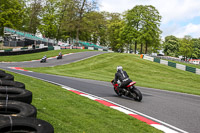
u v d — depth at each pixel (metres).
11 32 52.72
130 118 5.35
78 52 43.59
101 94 9.12
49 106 5.41
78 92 9.04
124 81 8.20
